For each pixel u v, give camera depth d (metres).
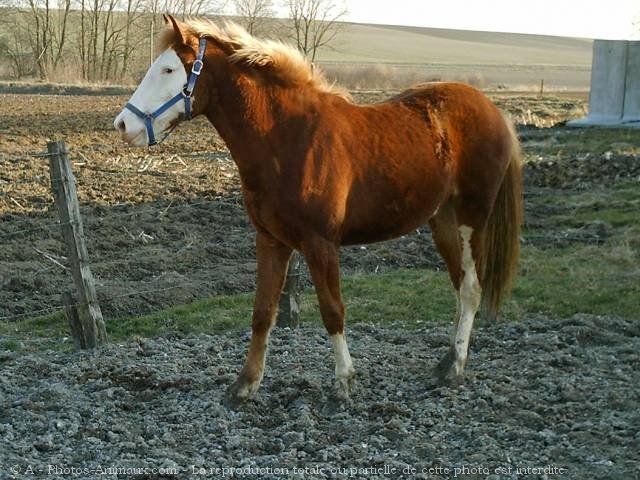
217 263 9.26
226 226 10.77
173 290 8.11
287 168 4.89
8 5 45.19
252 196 5.02
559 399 5.32
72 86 34.97
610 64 20.83
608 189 12.41
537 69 67.44
